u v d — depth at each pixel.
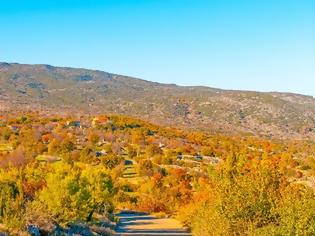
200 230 39.94
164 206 88.81
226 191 26.48
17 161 98.75
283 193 24.64
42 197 40.38
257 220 25.08
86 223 44.12
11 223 25.48
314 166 112.38
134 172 124.12
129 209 88.44
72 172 46.59
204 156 161.12
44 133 170.25
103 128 198.00
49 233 28.97
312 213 21.47
